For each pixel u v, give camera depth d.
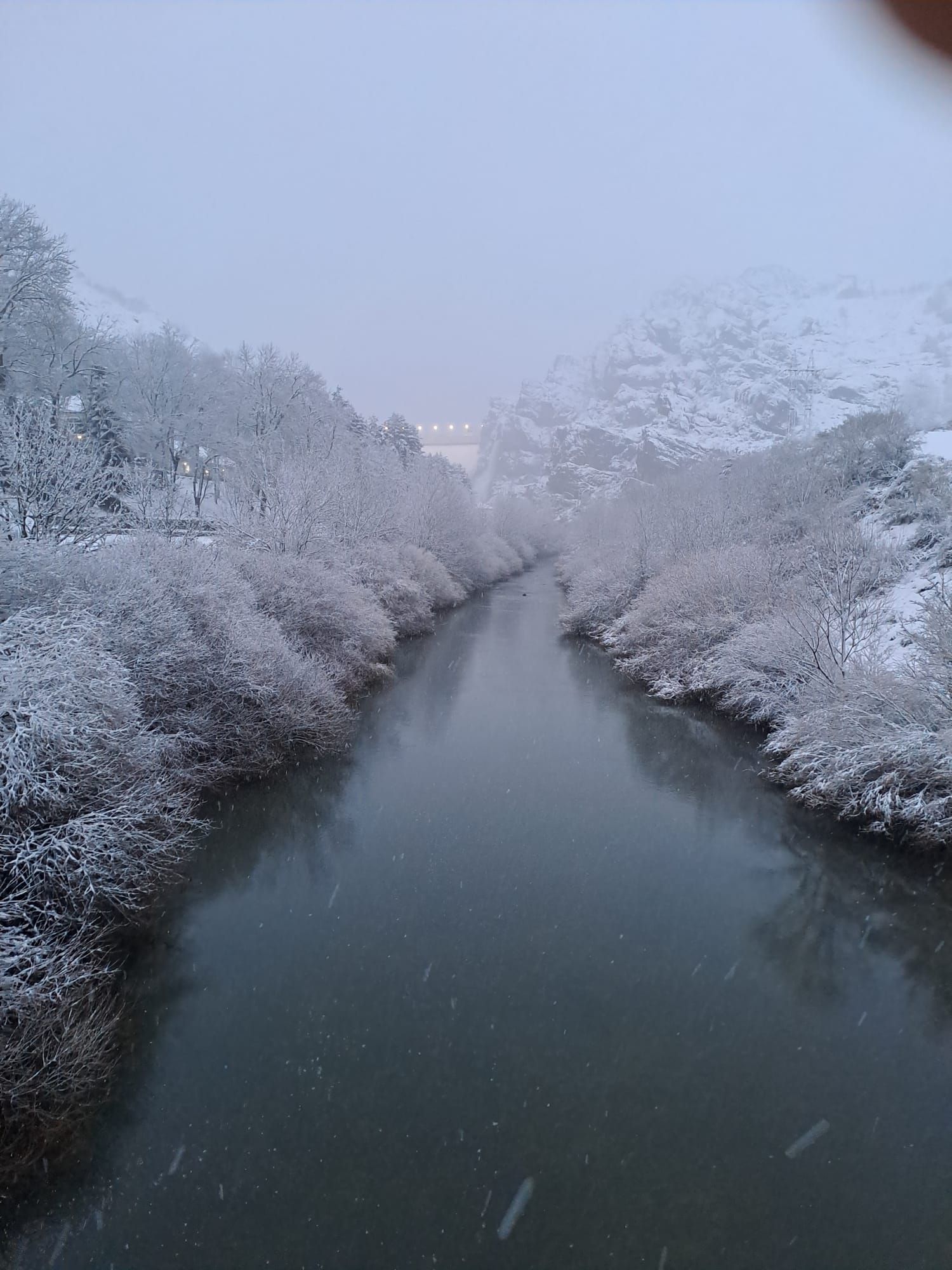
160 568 15.03
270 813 13.85
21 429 14.68
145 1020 8.41
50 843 8.51
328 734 16.92
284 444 33.09
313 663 17.92
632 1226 6.08
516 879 11.83
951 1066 8.04
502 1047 8.13
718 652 20.64
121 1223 6.05
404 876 11.90
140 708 12.40
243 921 10.55
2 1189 6.29
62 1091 7.14
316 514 24.20
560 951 9.95
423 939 10.20
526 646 30.31
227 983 9.15
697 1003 8.99
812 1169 6.68
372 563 30.16
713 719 20.00
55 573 12.05
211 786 14.10
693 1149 6.86
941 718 12.45
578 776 16.22
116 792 9.55
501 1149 6.82
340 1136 6.92
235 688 14.80
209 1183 6.43
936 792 12.59
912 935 10.41
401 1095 7.40
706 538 28.17
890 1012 8.91
